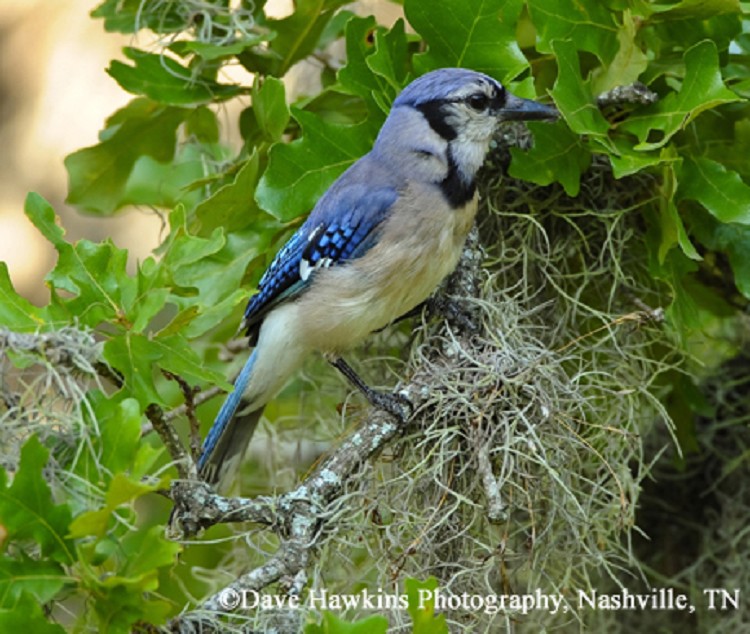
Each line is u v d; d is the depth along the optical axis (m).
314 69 10.75
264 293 9.35
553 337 9.10
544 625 8.66
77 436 6.59
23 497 5.99
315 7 9.31
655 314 8.53
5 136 14.01
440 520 7.89
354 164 9.05
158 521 10.46
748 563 9.90
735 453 10.23
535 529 8.35
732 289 9.86
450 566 8.01
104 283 7.13
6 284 7.08
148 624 6.43
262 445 10.46
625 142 8.66
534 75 9.66
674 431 9.92
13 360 6.67
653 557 10.23
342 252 9.01
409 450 8.36
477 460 8.07
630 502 8.56
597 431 8.97
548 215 9.23
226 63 9.71
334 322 9.15
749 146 8.71
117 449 6.25
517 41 9.21
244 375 9.45
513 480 8.16
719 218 8.37
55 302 7.09
